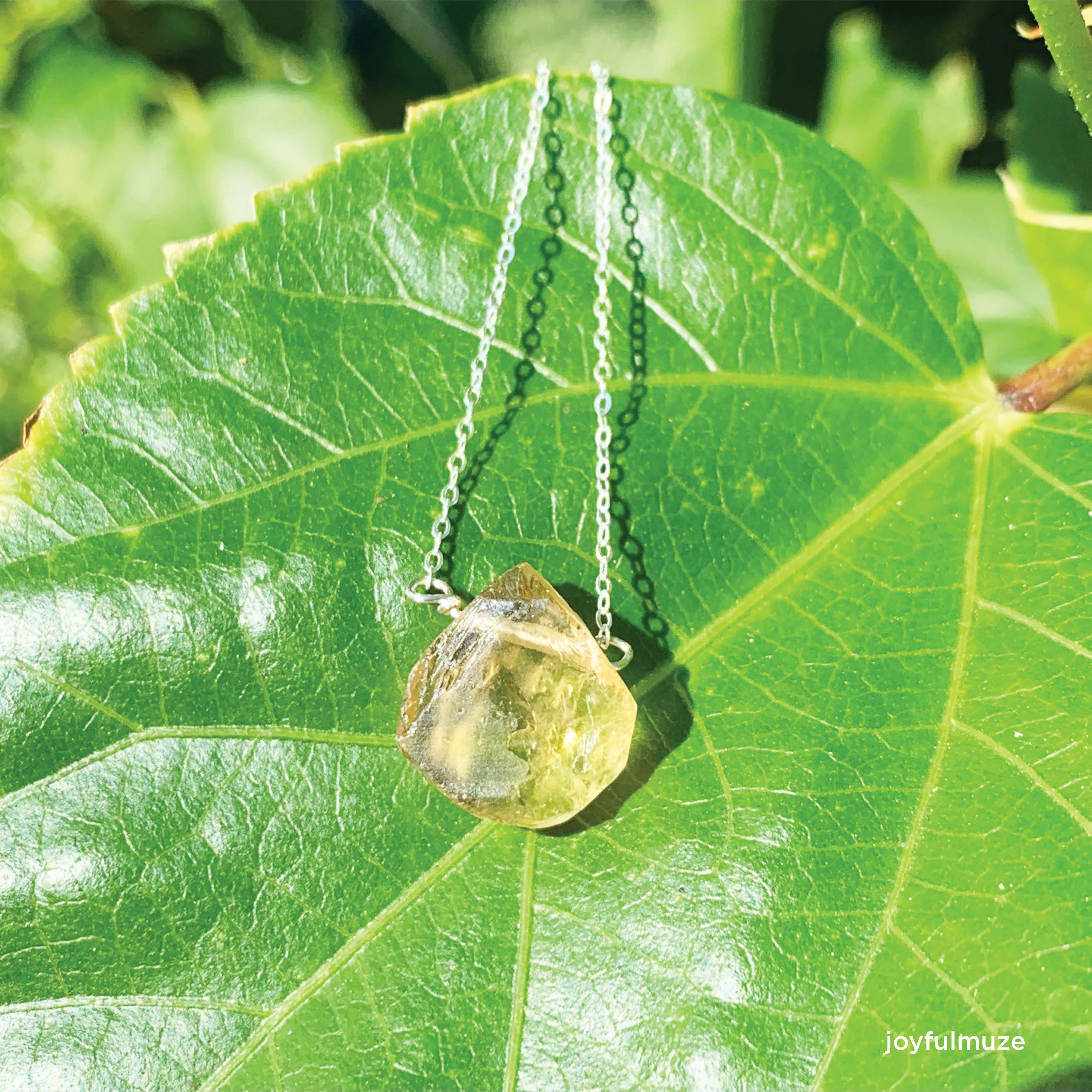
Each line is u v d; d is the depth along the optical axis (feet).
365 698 0.79
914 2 0.94
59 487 0.79
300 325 0.80
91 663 0.79
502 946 0.78
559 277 0.81
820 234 0.81
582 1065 0.77
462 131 0.81
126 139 0.96
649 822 0.78
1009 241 0.91
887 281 0.81
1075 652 0.78
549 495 0.80
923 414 0.81
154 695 0.79
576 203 0.81
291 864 0.78
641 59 1.11
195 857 0.78
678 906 0.78
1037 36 0.81
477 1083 0.77
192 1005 0.78
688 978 0.77
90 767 0.79
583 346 0.81
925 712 0.78
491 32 1.15
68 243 0.96
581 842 0.78
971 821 0.77
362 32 1.06
